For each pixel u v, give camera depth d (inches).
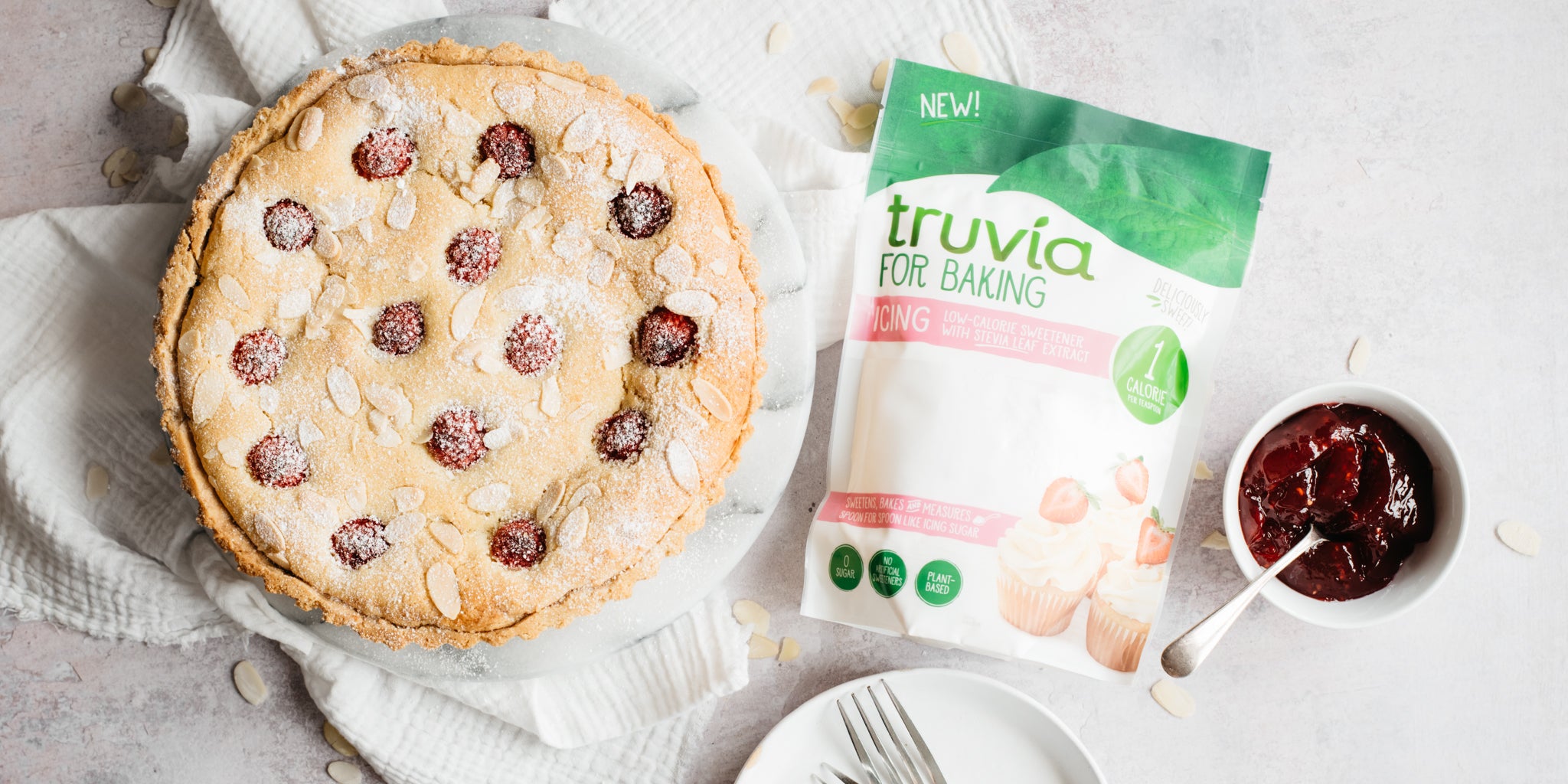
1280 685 31.3
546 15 30.7
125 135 30.6
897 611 29.5
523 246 27.4
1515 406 31.3
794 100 30.9
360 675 30.0
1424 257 31.4
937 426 29.3
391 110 27.5
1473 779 31.2
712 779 30.8
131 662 30.5
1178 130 29.9
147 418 29.6
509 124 27.6
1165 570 29.8
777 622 30.9
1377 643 31.3
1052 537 29.3
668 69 29.3
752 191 28.8
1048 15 31.1
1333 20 31.4
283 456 26.9
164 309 27.2
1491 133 31.4
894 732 29.4
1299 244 31.3
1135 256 29.7
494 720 30.4
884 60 30.8
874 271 30.0
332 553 27.1
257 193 27.2
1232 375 31.2
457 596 27.1
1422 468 29.1
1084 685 31.1
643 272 27.4
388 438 27.1
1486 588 31.4
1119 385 29.5
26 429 29.3
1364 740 31.2
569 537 27.0
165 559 29.7
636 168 27.5
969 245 29.7
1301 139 31.3
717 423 27.3
